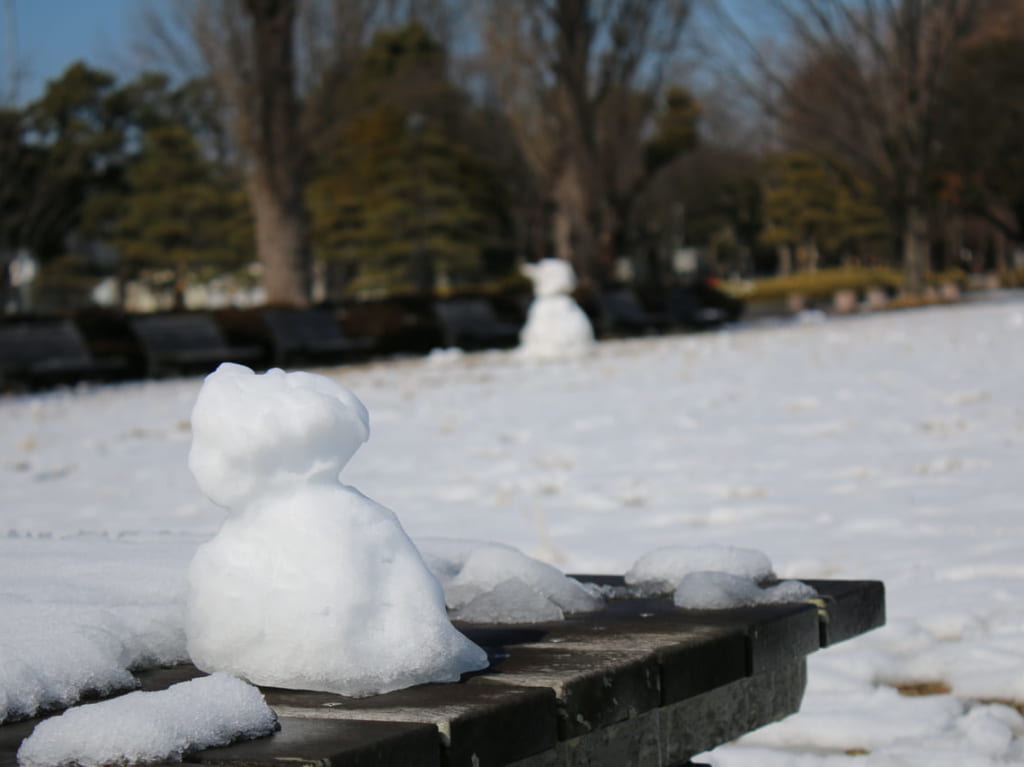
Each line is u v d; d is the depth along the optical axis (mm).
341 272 58688
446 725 1775
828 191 67438
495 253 59375
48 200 44500
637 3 32125
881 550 4816
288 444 2043
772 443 8195
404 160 49969
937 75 33688
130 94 56375
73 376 18828
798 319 30672
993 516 5371
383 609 2016
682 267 86812
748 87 35031
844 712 3135
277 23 25938
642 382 13492
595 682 2041
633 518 5820
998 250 60000
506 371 16516
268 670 2000
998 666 3359
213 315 20938
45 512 6723
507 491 6590
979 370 12555
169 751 1612
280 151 26469
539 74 33688
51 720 1654
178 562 2953
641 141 37094
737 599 2629
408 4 46281
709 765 2529
